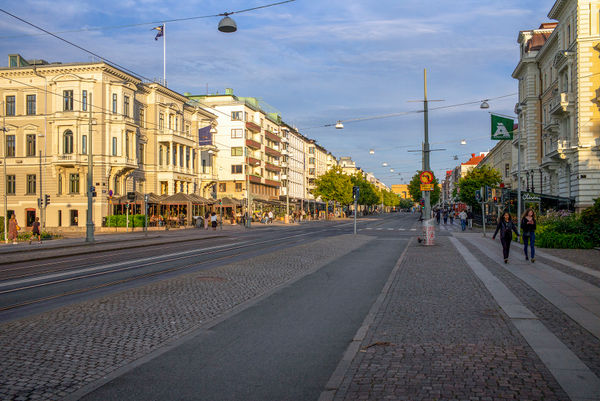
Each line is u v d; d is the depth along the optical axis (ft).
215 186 216.54
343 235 106.32
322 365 18.19
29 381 16.33
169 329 23.26
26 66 157.58
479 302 28.96
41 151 155.84
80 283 39.60
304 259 55.01
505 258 50.31
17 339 21.27
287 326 24.34
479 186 172.04
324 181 293.23
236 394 15.33
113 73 155.02
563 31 127.95
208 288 34.63
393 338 20.95
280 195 293.02
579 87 115.03
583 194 114.21
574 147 116.47
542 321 23.98
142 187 171.22
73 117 147.95
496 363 17.37
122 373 17.21
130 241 98.58
